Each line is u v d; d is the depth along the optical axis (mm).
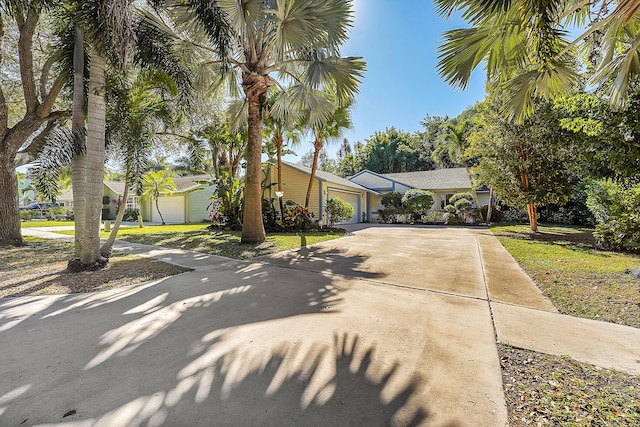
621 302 3377
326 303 3420
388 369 2049
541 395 1789
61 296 3709
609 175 6066
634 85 4605
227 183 12703
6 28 7949
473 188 16531
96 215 5141
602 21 3490
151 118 6020
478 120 11570
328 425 1528
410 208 17625
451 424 1547
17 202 7996
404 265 5457
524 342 2463
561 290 3859
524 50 4434
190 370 2027
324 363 2119
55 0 5148
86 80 5441
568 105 5641
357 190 18000
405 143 33250
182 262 5766
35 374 1983
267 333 2613
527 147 9508
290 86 9320
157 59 5566
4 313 3111
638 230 6160
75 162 5270
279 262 5754
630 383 1909
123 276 4684
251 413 1612
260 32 7316
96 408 1648
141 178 5723
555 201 9578
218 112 11195
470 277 4574
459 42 4516
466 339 2516
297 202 14414
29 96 7418
